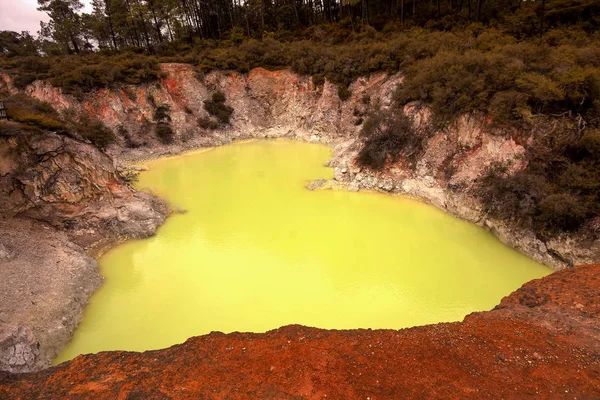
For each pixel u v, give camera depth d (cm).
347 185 2745
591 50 2400
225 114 4347
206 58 4647
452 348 996
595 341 991
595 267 1362
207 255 1919
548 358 943
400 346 1016
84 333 1388
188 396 859
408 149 2675
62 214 1934
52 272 1573
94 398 868
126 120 3769
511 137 2112
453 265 1797
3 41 6050
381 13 5084
